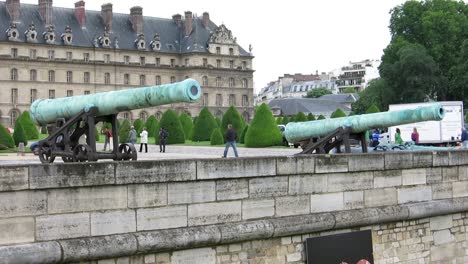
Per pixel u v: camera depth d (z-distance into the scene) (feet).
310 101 581.94
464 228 77.41
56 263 44.93
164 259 50.72
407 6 388.57
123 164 48.06
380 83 388.16
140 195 49.06
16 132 197.36
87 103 58.08
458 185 75.51
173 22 543.39
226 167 53.67
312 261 59.82
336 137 76.33
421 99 366.84
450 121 181.78
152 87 53.21
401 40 382.63
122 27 511.40
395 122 72.64
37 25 468.34
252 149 186.70
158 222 50.03
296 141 81.20
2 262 42.39
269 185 56.90
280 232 56.95
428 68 360.48
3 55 449.48
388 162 67.10
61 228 45.52
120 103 55.62
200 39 529.04
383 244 67.46
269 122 203.10
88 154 57.36
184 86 50.11
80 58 482.28
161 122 238.48
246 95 544.62
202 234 51.75
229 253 54.65
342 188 62.95
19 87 456.45
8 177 43.29
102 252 46.60
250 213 55.67
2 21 457.68
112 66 496.23
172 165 50.55
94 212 46.93
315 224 59.67
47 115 62.13
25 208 44.09
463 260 77.25
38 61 463.01
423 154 70.90
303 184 59.57
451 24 374.63
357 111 413.80
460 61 364.38
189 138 277.85
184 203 51.44
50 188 44.93
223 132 249.96
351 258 63.41
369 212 64.69
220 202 53.62
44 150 59.62
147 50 511.81
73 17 490.49
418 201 70.69
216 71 529.86
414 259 71.05
